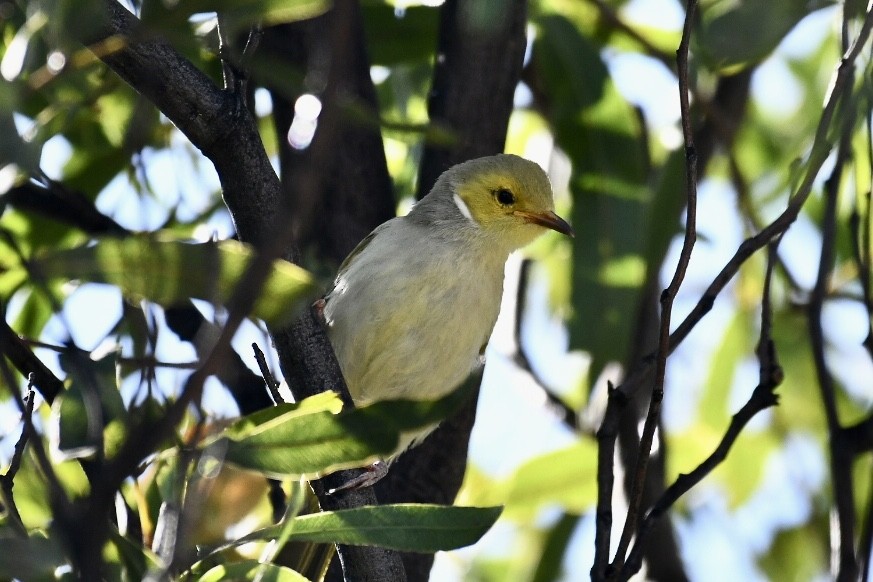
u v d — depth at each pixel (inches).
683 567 434.0
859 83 358.3
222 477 347.6
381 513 265.0
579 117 493.0
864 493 495.5
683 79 302.2
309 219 421.7
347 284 424.8
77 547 177.8
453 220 450.6
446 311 430.0
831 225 363.9
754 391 325.4
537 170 472.1
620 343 469.4
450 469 430.9
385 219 447.2
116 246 225.0
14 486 308.7
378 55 463.2
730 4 397.7
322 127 172.7
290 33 399.2
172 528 253.3
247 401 373.4
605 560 307.7
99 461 242.1
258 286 170.7
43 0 213.3
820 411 549.0
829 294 516.4
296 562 362.0
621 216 481.7
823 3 356.8
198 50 373.7
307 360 304.5
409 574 410.9
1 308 298.2
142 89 275.9
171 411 171.9
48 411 339.0
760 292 557.6
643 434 301.6
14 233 415.8
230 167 285.0
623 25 518.6
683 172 483.8
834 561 360.2
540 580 523.5
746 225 499.5
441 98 463.8
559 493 485.4
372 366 426.6
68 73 230.1
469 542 263.7
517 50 465.4
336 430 255.0
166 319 347.9
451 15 456.8
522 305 514.6
